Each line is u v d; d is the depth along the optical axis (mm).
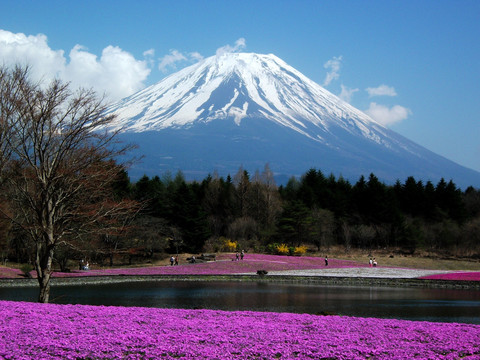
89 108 26000
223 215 120062
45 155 26406
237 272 65750
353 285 55281
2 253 64062
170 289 47875
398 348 18000
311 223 105188
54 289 47031
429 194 127312
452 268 89000
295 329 21016
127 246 72625
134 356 16109
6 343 16703
